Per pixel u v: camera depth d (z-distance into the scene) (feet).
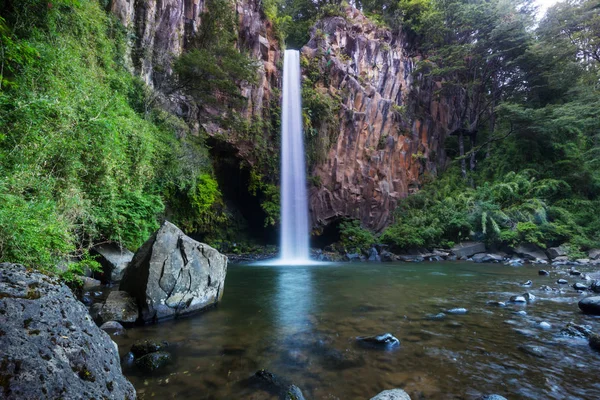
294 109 64.28
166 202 41.78
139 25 39.65
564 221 59.67
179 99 46.75
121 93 30.66
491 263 51.80
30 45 15.94
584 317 16.72
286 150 62.59
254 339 12.83
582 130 72.13
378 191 70.44
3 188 10.93
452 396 8.50
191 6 47.83
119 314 14.35
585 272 37.37
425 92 85.15
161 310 15.34
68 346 5.44
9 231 10.20
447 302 20.30
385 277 33.04
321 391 8.72
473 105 82.84
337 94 68.74
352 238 64.75
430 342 12.70
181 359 10.71
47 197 13.82
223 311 17.49
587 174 64.69
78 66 21.66
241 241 62.03
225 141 54.08
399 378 9.53
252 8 59.52
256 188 59.77
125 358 10.48
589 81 79.36
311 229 64.34
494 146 81.05
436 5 81.10
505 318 16.38
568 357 11.23
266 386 8.83
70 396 4.73
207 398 8.15
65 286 6.91
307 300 20.72
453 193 72.90
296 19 89.40
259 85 58.59
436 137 84.94
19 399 4.17
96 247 23.36
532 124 69.97
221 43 42.96
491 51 76.54
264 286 26.71
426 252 63.00
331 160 67.51
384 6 89.97
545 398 8.43
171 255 16.43
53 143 14.69
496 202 66.95
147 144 27.84
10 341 4.74
